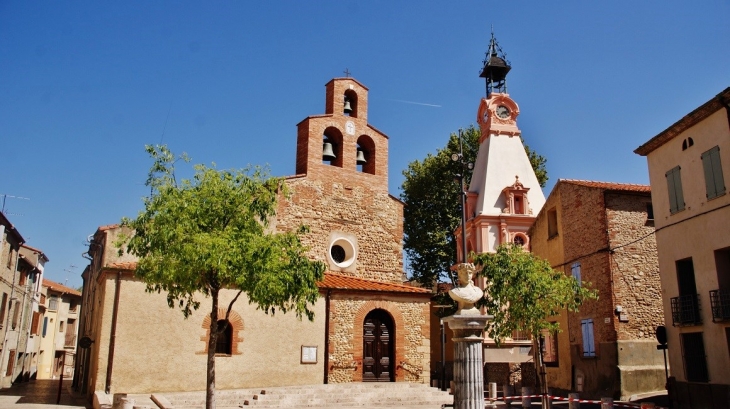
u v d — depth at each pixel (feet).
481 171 138.10
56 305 174.81
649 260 76.13
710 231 59.98
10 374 114.62
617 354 71.36
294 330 72.90
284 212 84.79
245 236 46.32
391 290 79.97
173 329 65.98
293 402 63.93
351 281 82.43
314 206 87.92
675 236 65.31
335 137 94.79
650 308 74.23
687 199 63.72
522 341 112.27
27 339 131.75
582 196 82.33
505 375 110.63
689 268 63.98
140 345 63.98
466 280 40.91
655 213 69.15
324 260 86.84
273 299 46.32
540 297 60.49
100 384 61.67
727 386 56.18
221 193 47.57
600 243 77.05
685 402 61.57
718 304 57.88
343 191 91.50
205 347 67.26
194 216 46.14
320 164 90.17
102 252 77.41
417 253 147.84
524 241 127.54
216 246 43.29
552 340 95.04
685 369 61.98
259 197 49.11
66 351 183.01
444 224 145.18
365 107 97.66
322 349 74.18
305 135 90.74
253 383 68.90
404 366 78.79
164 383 64.28
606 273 75.00
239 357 68.74
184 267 43.55
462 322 38.52
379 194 95.25
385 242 93.86
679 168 65.31
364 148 98.94
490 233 127.95
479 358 38.52
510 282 60.18
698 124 62.54
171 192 46.85
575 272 83.25
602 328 74.90
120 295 64.18
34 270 131.03
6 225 100.27
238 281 44.06
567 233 86.33
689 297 62.03
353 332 76.59
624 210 77.41
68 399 77.82
